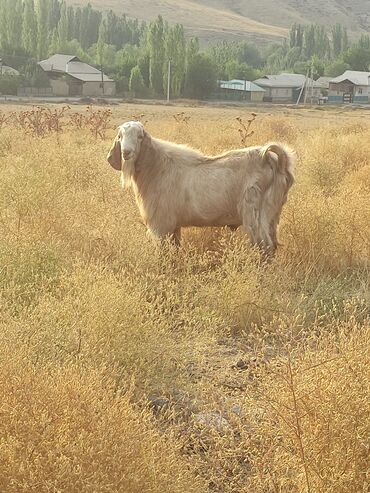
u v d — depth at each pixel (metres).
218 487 2.91
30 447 2.55
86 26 106.69
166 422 3.15
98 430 2.67
